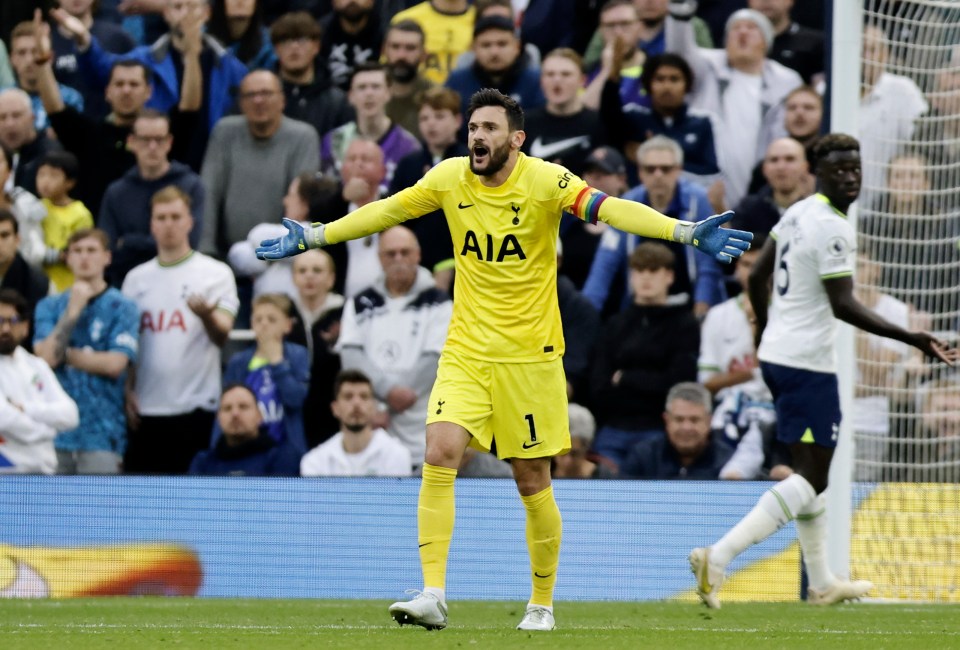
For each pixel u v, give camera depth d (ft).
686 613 62.54
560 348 47.47
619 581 79.77
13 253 93.81
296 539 80.84
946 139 84.84
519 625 48.60
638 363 90.33
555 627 50.29
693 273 91.45
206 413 91.66
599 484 80.53
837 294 61.21
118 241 93.45
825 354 62.75
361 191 94.38
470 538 80.23
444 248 93.30
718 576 62.95
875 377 83.71
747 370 89.81
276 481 81.35
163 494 80.74
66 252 94.12
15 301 86.74
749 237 43.80
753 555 78.69
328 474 87.15
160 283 92.22
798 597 78.07
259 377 89.92
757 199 93.30
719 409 89.51
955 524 77.51
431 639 43.29
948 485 77.92
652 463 88.58
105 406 90.58
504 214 45.98
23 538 79.97
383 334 91.40
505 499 80.48
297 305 91.91
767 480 80.69
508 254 46.06
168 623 54.03
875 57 83.92
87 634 46.37
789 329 63.00
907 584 77.36
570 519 80.18
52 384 88.22
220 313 92.07
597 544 80.02
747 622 55.62
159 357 91.66
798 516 67.67
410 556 80.74
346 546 80.79
